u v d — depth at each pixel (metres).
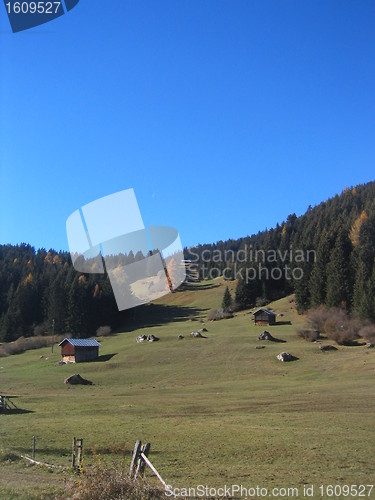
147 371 72.25
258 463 21.27
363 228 122.94
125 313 127.06
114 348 94.50
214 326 113.25
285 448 23.75
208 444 25.33
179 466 20.98
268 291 143.25
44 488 15.03
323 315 94.56
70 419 35.44
